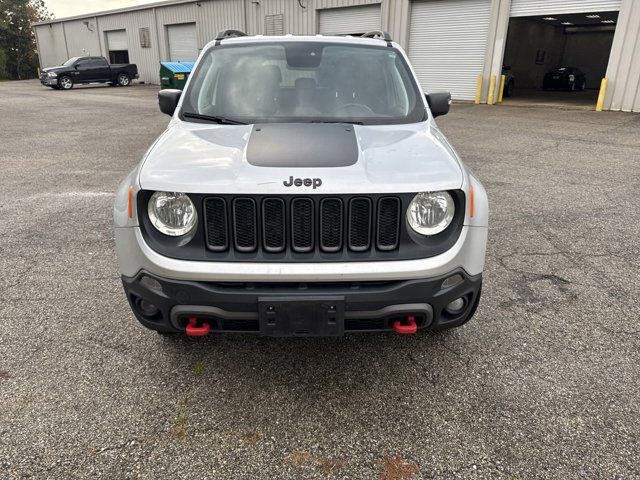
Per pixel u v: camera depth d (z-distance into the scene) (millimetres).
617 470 2217
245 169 2398
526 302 3752
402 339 3277
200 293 2342
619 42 16047
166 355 3080
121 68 32406
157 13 33062
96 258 4539
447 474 2209
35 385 2773
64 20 42312
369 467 2250
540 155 9430
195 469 2229
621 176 7777
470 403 2668
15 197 6570
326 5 23547
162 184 2352
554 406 2637
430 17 20547
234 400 2691
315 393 2756
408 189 2330
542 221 5645
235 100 3393
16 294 3838
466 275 2480
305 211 2326
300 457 2309
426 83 21422
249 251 2357
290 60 3674
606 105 16719
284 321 2346
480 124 13695
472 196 2508
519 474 2203
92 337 3258
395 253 2375
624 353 3105
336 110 3320
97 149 10219
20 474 2172
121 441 2383
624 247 4855
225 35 4258
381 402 2684
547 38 33344
